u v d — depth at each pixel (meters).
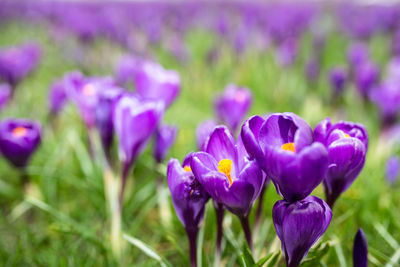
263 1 5.24
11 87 1.06
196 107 1.35
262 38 2.16
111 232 0.57
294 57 1.46
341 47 2.26
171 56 1.82
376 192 0.66
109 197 0.58
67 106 1.08
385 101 0.80
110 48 1.99
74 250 0.56
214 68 1.68
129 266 0.57
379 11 3.12
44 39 2.81
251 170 0.41
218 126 0.42
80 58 1.76
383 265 0.56
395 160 0.66
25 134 0.59
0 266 0.57
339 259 0.53
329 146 0.42
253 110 1.26
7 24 3.30
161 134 0.58
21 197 0.71
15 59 1.04
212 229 0.57
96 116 0.55
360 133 0.43
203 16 3.56
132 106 0.51
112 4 4.64
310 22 2.95
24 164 0.60
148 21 2.56
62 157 0.83
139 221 0.62
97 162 0.65
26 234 0.62
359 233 0.44
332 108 1.11
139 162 0.80
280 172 0.39
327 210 0.41
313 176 0.39
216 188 0.41
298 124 0.40
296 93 1.33
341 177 0.43
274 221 0.41
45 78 1.70
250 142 0.40
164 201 0.61
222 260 0.53
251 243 0.45
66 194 0.75
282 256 0.47
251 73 1.62
